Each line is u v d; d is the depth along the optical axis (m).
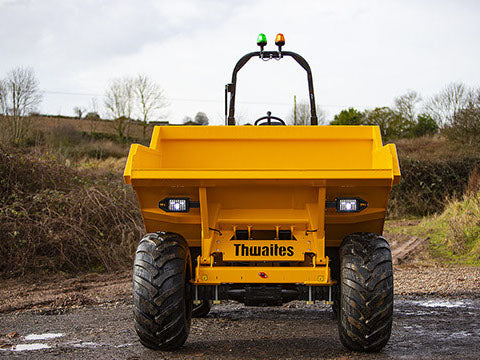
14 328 5.05
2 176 10.33
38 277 8.65
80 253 9.52
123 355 3.96
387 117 37.88
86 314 5.77
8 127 16.66
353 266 3.81
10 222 9.30
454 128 24.69
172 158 5.16
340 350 4.09
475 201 13.45
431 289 7.21
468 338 4.48
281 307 6.30
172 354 3.99
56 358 3.88
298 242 4.14
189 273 4.23
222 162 5.18
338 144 5.16
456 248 11.33
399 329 4.89
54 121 33.31
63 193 10.54
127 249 10.18
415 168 19.98
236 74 6.03
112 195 10.90
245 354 4.00
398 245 12.69
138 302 3.84
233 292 4.06
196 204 4.16
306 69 5.98
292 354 3.99
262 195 4.14
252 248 4.12
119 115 41.22
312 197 4.13
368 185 3.89
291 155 5.18
